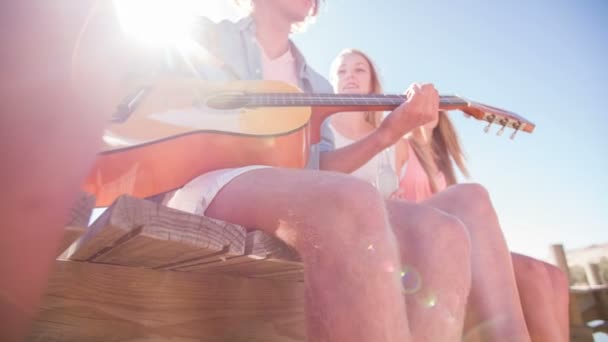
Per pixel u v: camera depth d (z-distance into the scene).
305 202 0.78
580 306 3.32
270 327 1.15
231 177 0.98
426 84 1.51
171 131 1.16
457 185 1.33
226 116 1.28
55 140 0.30
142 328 0.90
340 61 2.88
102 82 0.34
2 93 0.28
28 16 0.30
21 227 0.27
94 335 0.83
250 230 0.89
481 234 1.18
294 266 0.93
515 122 1.95
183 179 1.17
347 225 0.72
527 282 1.44
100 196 1.10
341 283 0.69
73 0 0.33
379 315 0.67
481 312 1.09
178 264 0.91
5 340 0.27
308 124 1.41
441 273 0.91
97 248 0.76
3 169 0.27
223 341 1.03
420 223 0.98
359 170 2.26
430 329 0.86
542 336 1.38
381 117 2.63
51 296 0.80
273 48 1.82
